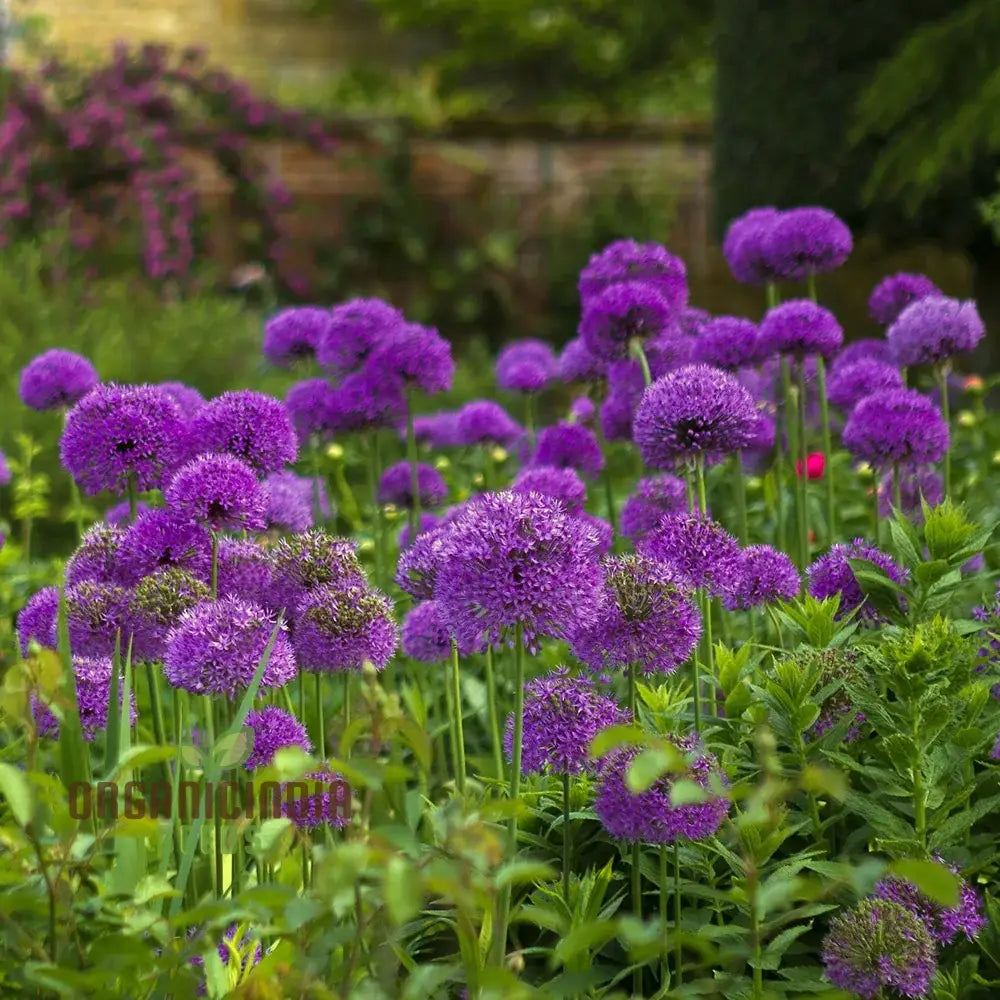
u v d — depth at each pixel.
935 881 1.41
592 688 2.25
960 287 12.30
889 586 2.56
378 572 3.91
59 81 12.73
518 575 1.98
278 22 15.92
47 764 2.68
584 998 2.05
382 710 1.55
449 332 13.80
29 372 3.81
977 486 4.54
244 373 8.52
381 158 13.66
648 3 16.25
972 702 2.35
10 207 11.70
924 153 7.38
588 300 3.67
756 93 9.95
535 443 4.79
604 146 14.05
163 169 12.17
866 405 3.33
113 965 1.54
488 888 1.50
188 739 2.63
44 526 6.44
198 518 2.43
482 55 16.61
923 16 9.30
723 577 2.52
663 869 2.06
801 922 2.33
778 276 4.00
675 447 2.78
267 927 1.57
